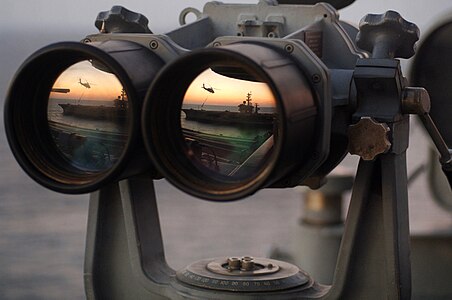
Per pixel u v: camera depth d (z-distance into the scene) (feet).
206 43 11.07
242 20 10.92
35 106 9.88
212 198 9.20
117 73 9.50
